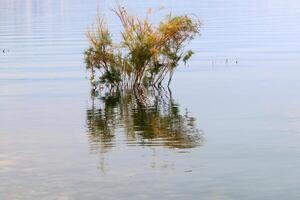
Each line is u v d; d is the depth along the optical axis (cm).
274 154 2002
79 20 8550
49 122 2602
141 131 2370
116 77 3416
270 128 2381
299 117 2573
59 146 2167
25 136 2342
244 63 4347
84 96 3247
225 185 1708
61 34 6694
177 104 2958
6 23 8538
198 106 2889
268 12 9462
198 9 10175
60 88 3512
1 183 1759
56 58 4781
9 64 4553
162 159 1962
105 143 2194
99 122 2573
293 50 4978
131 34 3466
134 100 3103
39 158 2012
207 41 5791
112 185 1727
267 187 1688
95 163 1938
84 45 5569
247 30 6794
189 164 1902
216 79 3703
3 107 2986
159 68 3500
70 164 1933
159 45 3462
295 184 1706
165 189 1686
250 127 2406
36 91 3428
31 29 7488
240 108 2806
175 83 3600
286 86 3381
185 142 2178
